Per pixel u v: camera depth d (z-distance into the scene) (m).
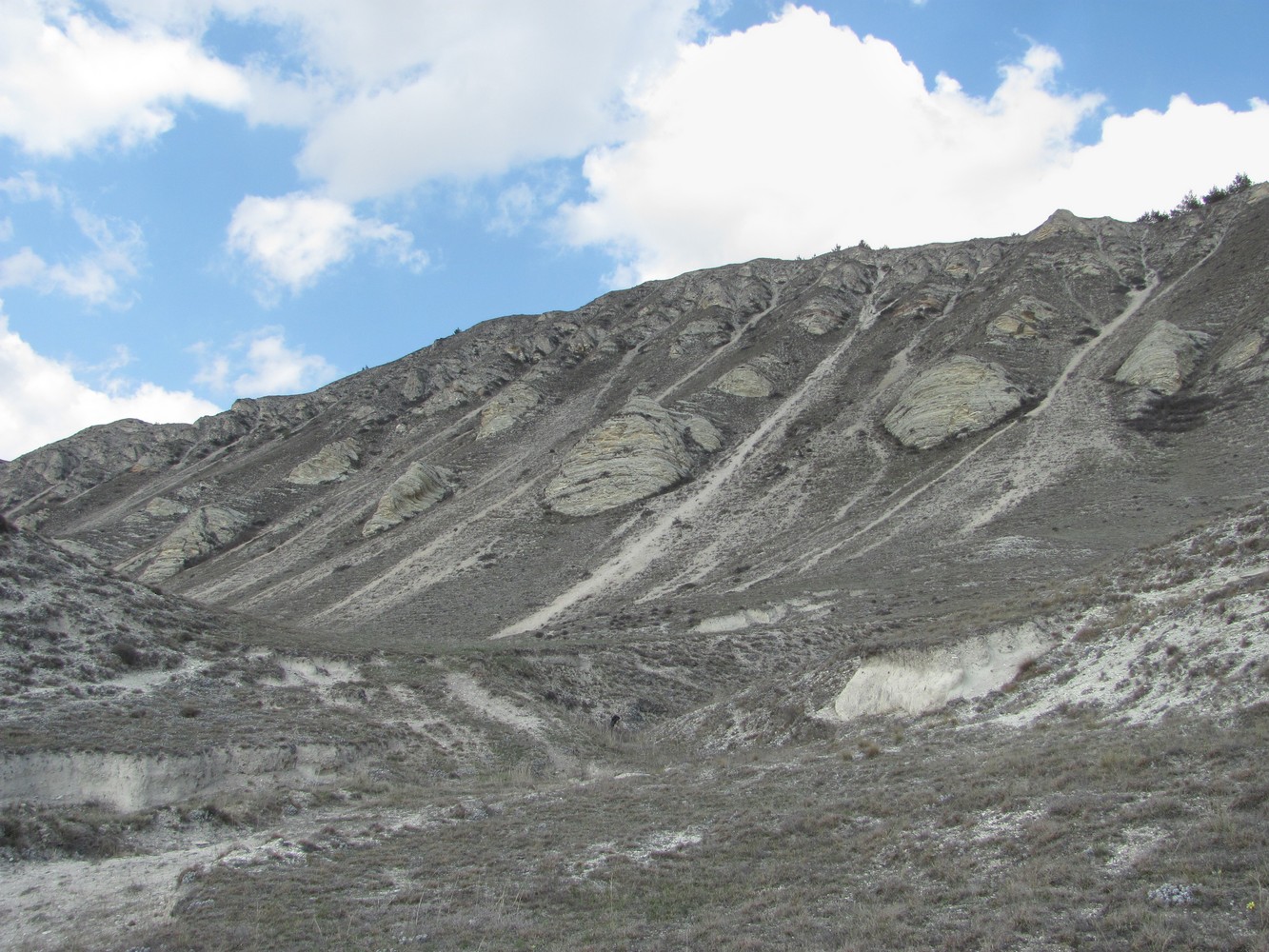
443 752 27.03
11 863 15.88
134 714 25.06
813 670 29.00
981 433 76.69
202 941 12.20
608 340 151.38
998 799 13.97
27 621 29.09
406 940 11.77
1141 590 22.94
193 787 21.55
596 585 67.06
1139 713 17.09
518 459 106.69
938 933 9.60
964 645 23.89
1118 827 11.44
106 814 18.30
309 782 23.23
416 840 17.05
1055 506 57.00
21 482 165.00
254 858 15.81
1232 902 8.59
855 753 21.06
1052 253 114.88
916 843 13.13
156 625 32.75
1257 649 16.44
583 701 34.69
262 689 30.23
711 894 12.77
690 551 70.75
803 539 66.19
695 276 176.38
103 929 13.17
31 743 20.98
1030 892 10.07
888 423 86.50
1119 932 8.60
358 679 32.53
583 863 14.86
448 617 64.44
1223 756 12.78
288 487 125.94
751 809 17.09
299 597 78.81
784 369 114.25
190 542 107.75
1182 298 91.81
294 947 11.85
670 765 25.75
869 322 127.94
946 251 152.38
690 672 38.41
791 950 9.84
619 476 87.12
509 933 11.77
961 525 57.94
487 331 190.38
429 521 92.88
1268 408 61.66
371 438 142.75
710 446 95.31
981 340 94.69
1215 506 49.50
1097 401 75.44
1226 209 114.19
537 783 23.75
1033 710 20.02
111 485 159.62
